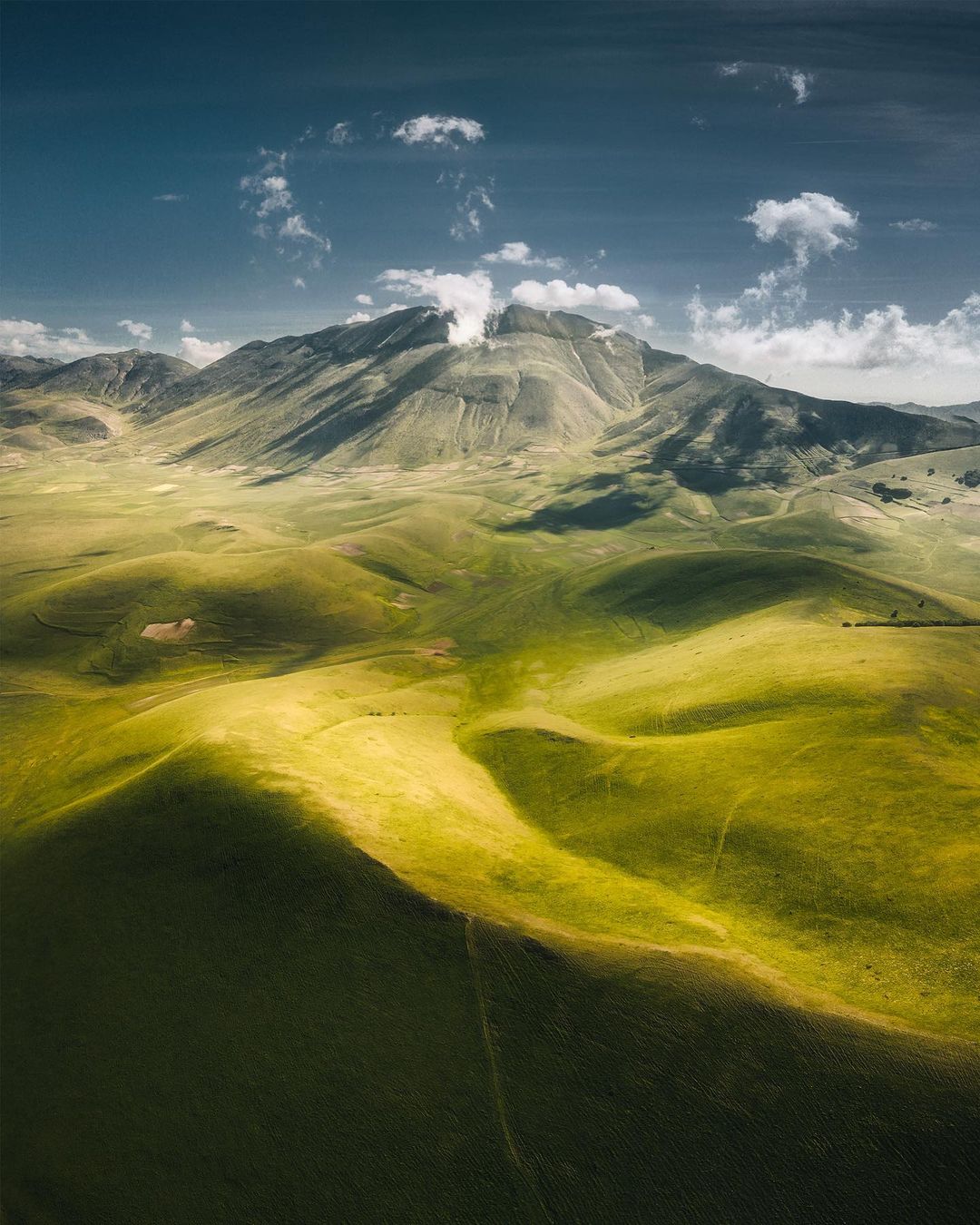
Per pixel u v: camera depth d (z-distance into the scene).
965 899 57.81
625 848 79.06
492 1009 56.53
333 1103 54.22
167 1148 54.88
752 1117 47.06
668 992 54.44
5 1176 55.62
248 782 86.62
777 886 66.12
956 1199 41.38
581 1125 49.25
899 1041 47.69
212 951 67.56
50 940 73.94
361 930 65.00
